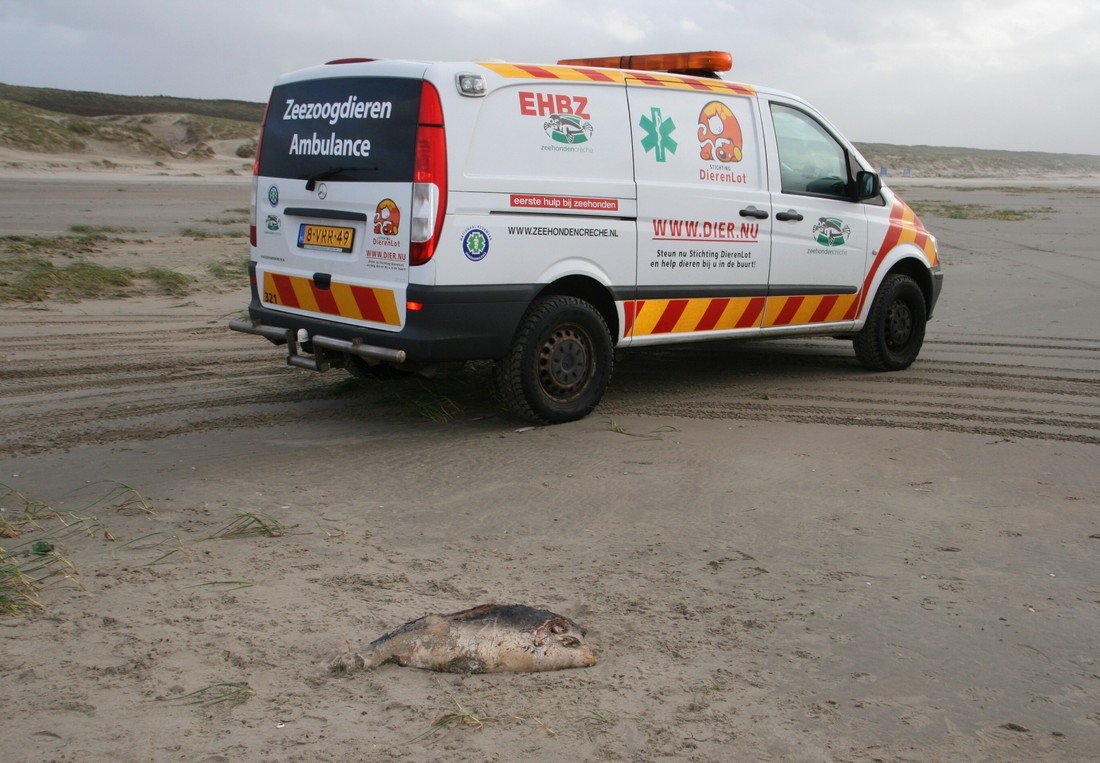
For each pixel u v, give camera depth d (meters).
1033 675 3.50
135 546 4.44
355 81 6.27
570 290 6.72
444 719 3.08
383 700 3.20
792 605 4.01
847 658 3.59
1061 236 23.36
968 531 4.89
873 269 8.40
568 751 2.95
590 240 6.56
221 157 60.97
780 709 3.23
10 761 2.80
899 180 78.94
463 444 6.23
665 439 6.41
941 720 3.20
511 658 3.41
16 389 7.43
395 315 6.06
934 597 4.12
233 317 11.14
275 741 2.95
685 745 3.01
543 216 6.31
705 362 9.11
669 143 6.94
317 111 6.50
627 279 6.81
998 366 9.02
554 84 6.36
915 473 5.80
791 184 7.76
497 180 6.09
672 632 3.75
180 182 40.78
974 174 126.94
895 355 8.75
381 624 3.73
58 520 4.75
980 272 16.17
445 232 5.91
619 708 3.20
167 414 6.86
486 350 6.22
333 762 2.85
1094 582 4.30
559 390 6.68
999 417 7.14
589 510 5.08
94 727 2.99
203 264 15.23
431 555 4.45
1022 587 4.24
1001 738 3.11
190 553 4.38
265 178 6.88
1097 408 7.46
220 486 5.32
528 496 5.27
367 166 6.13
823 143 8.04
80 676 3.29
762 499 5.29
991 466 5.96
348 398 7.41
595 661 3.50
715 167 7.21
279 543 4.52
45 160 46.00
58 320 10.47
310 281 6.55
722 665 3.51
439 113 5.87
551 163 6.35
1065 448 6.36
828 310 8.13
